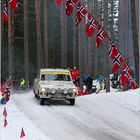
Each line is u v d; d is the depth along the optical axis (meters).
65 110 27.06
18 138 17.39
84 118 23.80
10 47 52.75
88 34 28.97
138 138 18.55
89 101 31.95
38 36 57.72
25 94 40.28
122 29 63.16
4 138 17.36
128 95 32.97
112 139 18.25
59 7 85.81
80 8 29.61
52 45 85.75
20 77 70.75
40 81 31.16
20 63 71.12
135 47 37.56
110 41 27.67
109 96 33.88
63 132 19.55
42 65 58.28
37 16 57.59
